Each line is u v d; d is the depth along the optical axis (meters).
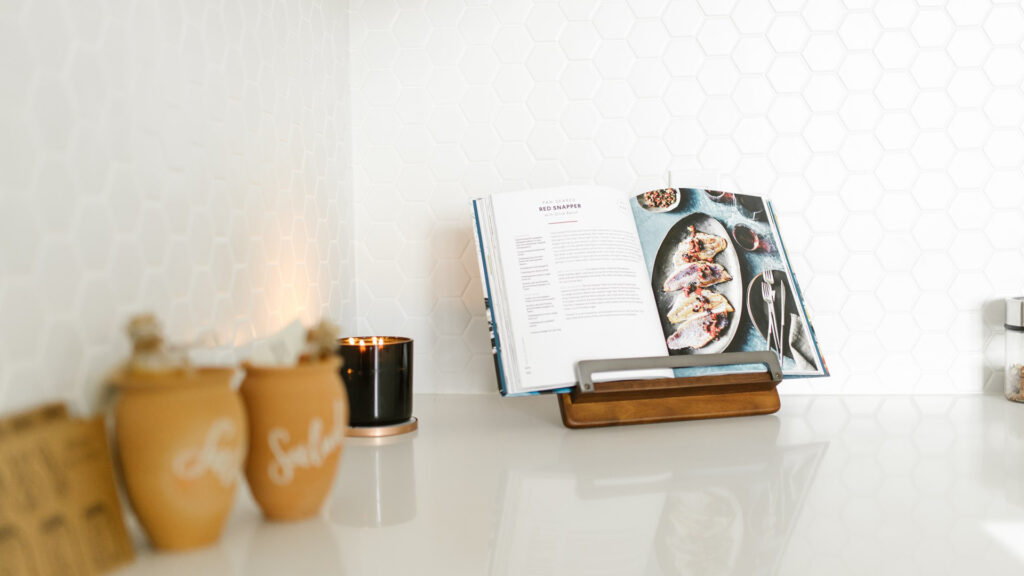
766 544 0.73
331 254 1.36
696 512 0.82
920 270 1.46
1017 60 1.43
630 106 1.46
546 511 0.82
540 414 1.29
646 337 1.18
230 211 0.98
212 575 0.63
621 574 0.66
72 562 0.59
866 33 1.44
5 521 0.54
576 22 1.45
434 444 1.10
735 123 1.45
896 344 1.46
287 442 0.74
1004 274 1.45
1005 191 1.44
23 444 0.57
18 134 0.62
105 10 0.72
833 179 1.45
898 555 0.71
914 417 1.26
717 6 1.44
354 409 1.14
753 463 1.00
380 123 1.48
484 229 1.21
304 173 1.24
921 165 1.45
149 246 0.79
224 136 0.96
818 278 1.46
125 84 0.75
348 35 1.46
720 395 1.24
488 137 1.47
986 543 0.74
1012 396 1.39
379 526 0.77
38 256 0.64
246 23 1.03
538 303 1.16
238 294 1.00
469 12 1.46
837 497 0.87
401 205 1.48
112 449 0.70
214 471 0.65
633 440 1.11
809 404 1.36
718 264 1.27
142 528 0.67
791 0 1.44
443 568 0.67
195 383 0.64
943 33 1.43
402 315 1.49
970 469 0.98
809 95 1.45
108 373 0.72
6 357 0.60
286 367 0.74
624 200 1.27
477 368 1.48
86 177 0.70
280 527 0.76
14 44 0.61
